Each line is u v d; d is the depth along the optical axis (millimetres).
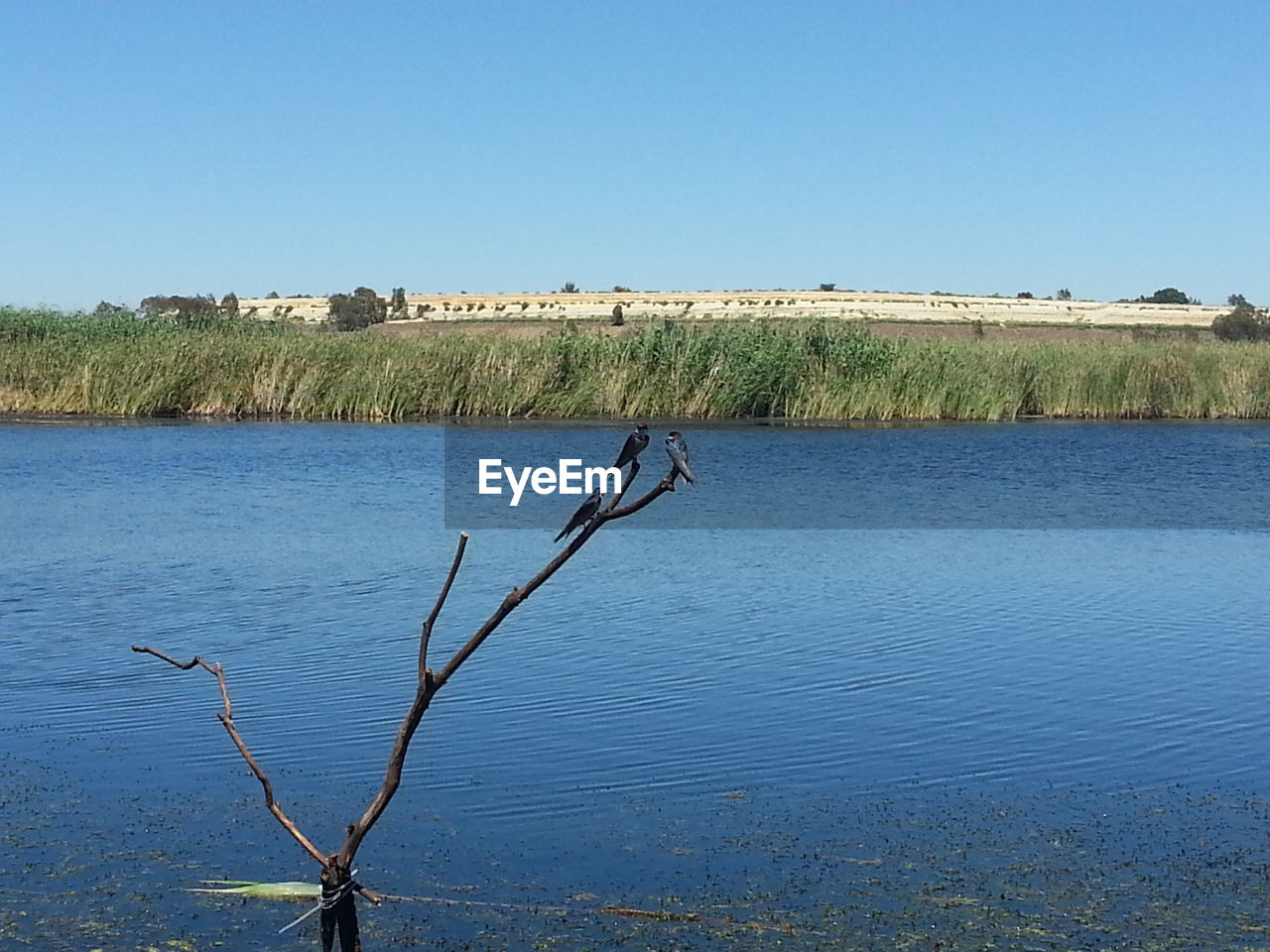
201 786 10070
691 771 10414
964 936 7734
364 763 10594
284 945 7621
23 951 7508
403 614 15703
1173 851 8969
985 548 21172
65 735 11180
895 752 10898
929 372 43875
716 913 8023
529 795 9914
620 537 22031
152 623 15062
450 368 43344
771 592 17391
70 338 44906
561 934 7785
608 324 93562
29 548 19781
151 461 31141
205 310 50594
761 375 42438
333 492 26594
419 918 7965
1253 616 15953
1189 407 45688
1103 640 14664
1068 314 123375
